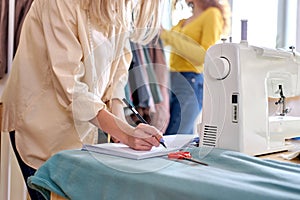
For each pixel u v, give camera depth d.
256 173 0.67
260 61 1.04
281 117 1.17
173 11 1.53
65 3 1.12
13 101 1.33
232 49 0.98
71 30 1.11
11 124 1.34
